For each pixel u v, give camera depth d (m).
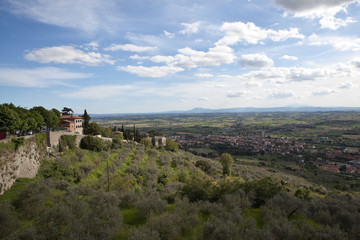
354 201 28.64
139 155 65.06
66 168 37.75
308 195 32.41
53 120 57.44
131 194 27.61
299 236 18.14
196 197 28.61
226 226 17.20
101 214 19.69
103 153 53.59
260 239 16.89
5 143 28.02
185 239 17.84
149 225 18.48
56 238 16.42
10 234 16.80
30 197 22.64
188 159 89.06
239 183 32.97
